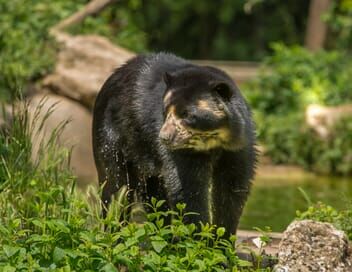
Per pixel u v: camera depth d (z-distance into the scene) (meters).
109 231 9.51
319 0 33.31
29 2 24.78
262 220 14.58
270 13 45.81
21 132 11.93
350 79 27.22
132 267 8.77
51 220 9.18
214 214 10.68
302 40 45.28
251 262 10.04
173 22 45.38
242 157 10.41
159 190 11.45
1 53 22.03
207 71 10.32
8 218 10.16
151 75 11.12
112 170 11.62
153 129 10.73
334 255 9.57
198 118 9.91
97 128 11.81
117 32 28.77
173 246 9.27
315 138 23.78
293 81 26.98
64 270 8.35
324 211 11.53
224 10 44.81
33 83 21.67
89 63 22.08
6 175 11.49
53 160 11.86
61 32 23.73
